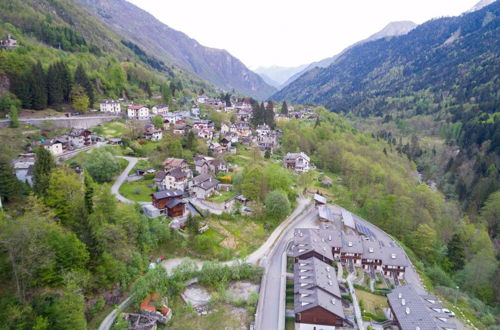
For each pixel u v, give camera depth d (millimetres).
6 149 102438
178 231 85438
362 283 79562
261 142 179750
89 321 57469
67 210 68688
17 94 133875
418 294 70125
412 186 146000
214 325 61906
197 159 125750
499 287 89250
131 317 59438
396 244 100000
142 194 99688
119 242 68812
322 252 80812
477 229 119938
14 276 50656
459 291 85812
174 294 68875
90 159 106125
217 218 97500
